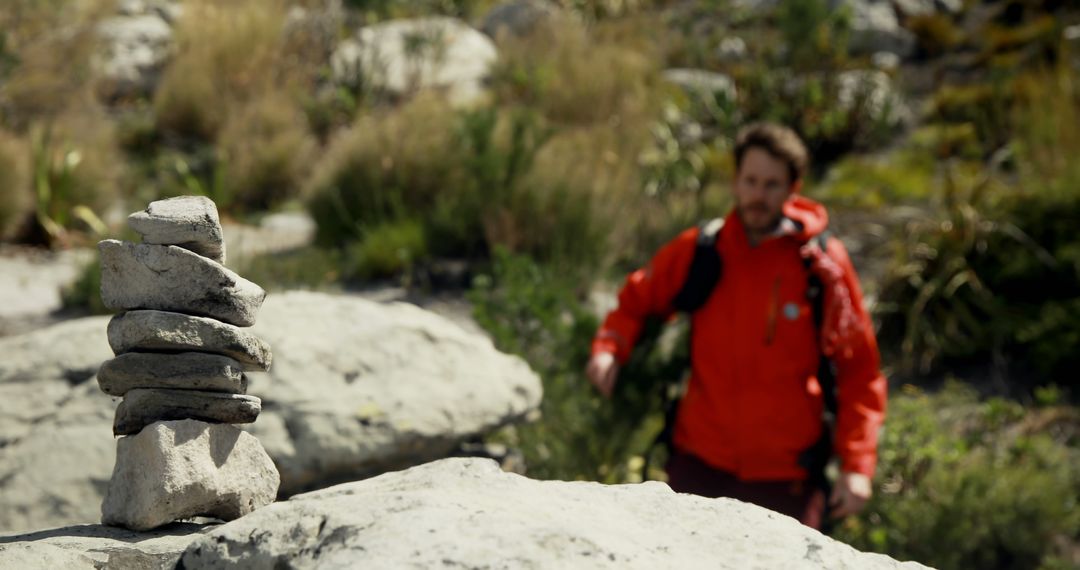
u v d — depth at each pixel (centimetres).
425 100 812
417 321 357
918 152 894
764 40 1100
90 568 141
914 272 612
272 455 298
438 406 323
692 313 337
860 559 142
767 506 323
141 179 908
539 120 827
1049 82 902
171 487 153
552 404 387
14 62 955
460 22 1259
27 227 755
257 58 1056
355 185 709
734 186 327
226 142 930
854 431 321
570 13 1216
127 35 1127
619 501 152
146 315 151
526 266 436
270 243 728
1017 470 425
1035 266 612
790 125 920
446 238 663
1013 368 571
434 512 132
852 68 1023
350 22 1262
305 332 335
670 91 1012
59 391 311
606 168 741
